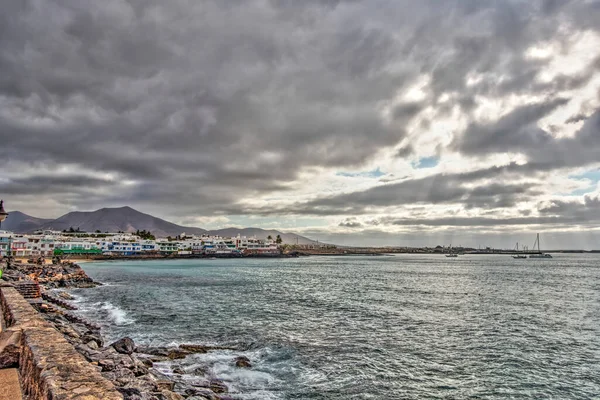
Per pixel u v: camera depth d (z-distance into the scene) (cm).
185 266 13562
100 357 1577
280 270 11856
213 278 8075
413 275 9856
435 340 2572
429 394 1641
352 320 3272
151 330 2748
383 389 1677
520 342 2547
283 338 2544
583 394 1677
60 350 824
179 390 1448
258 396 1552
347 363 2027
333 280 7938
